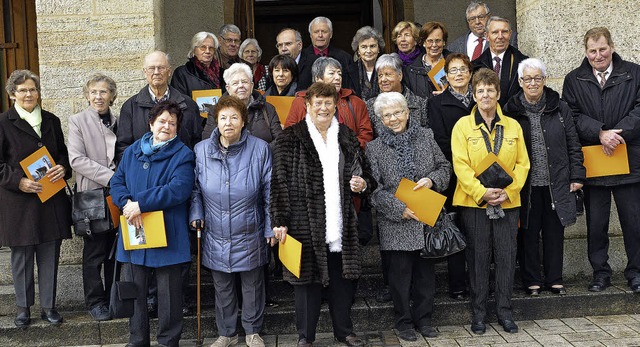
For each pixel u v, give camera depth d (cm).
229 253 487
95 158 545
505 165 509
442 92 557
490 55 597
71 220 556
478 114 519
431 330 522
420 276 521
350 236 480
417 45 662
